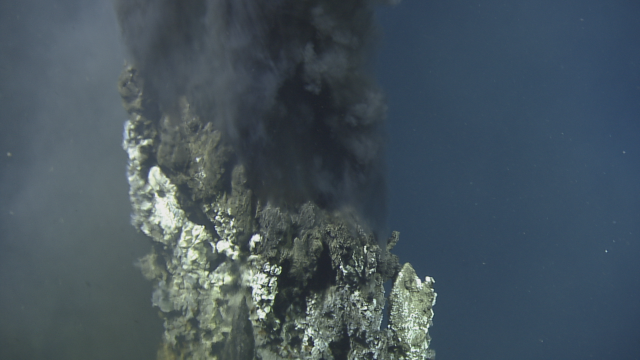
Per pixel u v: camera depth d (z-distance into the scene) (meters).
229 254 6.79
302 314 5.93
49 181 12.59
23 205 12.34
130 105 8.62
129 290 10.83
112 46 12.75
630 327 24.45
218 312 7.45
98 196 12.44
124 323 10.54
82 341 10.62
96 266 11.41
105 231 11.89
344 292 5.79
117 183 12.50
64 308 11.16
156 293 9.29
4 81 12.72
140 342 10.16
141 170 8.91
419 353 5.98
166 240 8.83
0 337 10.80
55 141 12.95
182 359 8.68
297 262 5.80
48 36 13.09
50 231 12.14
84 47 13.05
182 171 7.68
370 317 5.70
